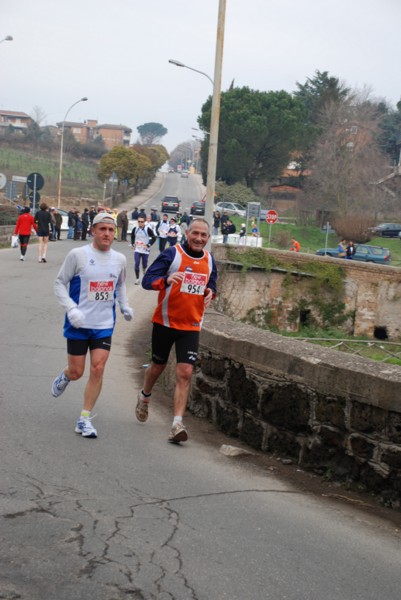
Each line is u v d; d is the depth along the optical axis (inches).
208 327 317.1
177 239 1168.8
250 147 3277.6
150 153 4970.5
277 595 161.0
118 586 157.6
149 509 204.4
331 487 243.9
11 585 153.4
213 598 156.9
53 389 287.3
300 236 2618.1
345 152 2760.8
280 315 1325.0
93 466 237.6
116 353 464.1
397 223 2701.8
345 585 169.9
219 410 305.3
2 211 1473.9
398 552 194.1
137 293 756.6
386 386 229.8
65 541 177.5
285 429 267.9
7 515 190.2
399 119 4060.0
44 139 5177.2
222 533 192.7
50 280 787.4
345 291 1365.7
